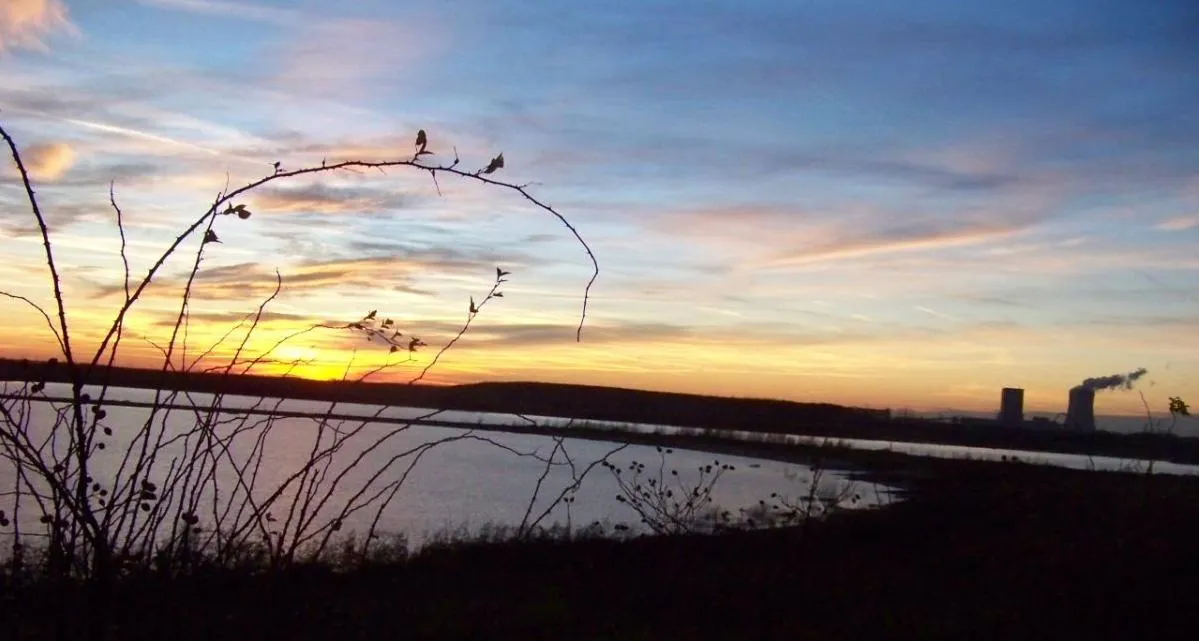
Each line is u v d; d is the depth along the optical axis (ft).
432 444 16.55
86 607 13.50
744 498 77.25
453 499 63.98
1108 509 47.65
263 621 15.85
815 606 27.22
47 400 13.10
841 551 38.27
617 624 24.58
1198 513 44.73
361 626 21.24
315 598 21.72
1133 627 24.85
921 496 64.23
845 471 139.64
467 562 34.50
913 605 27.37
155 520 14.83
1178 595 28.17
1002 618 25.57
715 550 37.52
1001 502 53.31
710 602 27.63
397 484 16.56
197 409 14.52
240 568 16.88
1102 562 33.42
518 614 25.23
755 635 23.65
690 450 161.58
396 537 39.40
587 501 71.46
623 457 111.86
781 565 34.22
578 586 29.84
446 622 23.45
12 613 13.96
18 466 13.16
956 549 38.27
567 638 22.85
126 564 14.19
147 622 14.20
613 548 37.60
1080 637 23.72
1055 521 45.57
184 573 15.21
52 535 13.34
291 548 16.33
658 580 31.01
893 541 41.75
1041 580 31.30
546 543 38.09
